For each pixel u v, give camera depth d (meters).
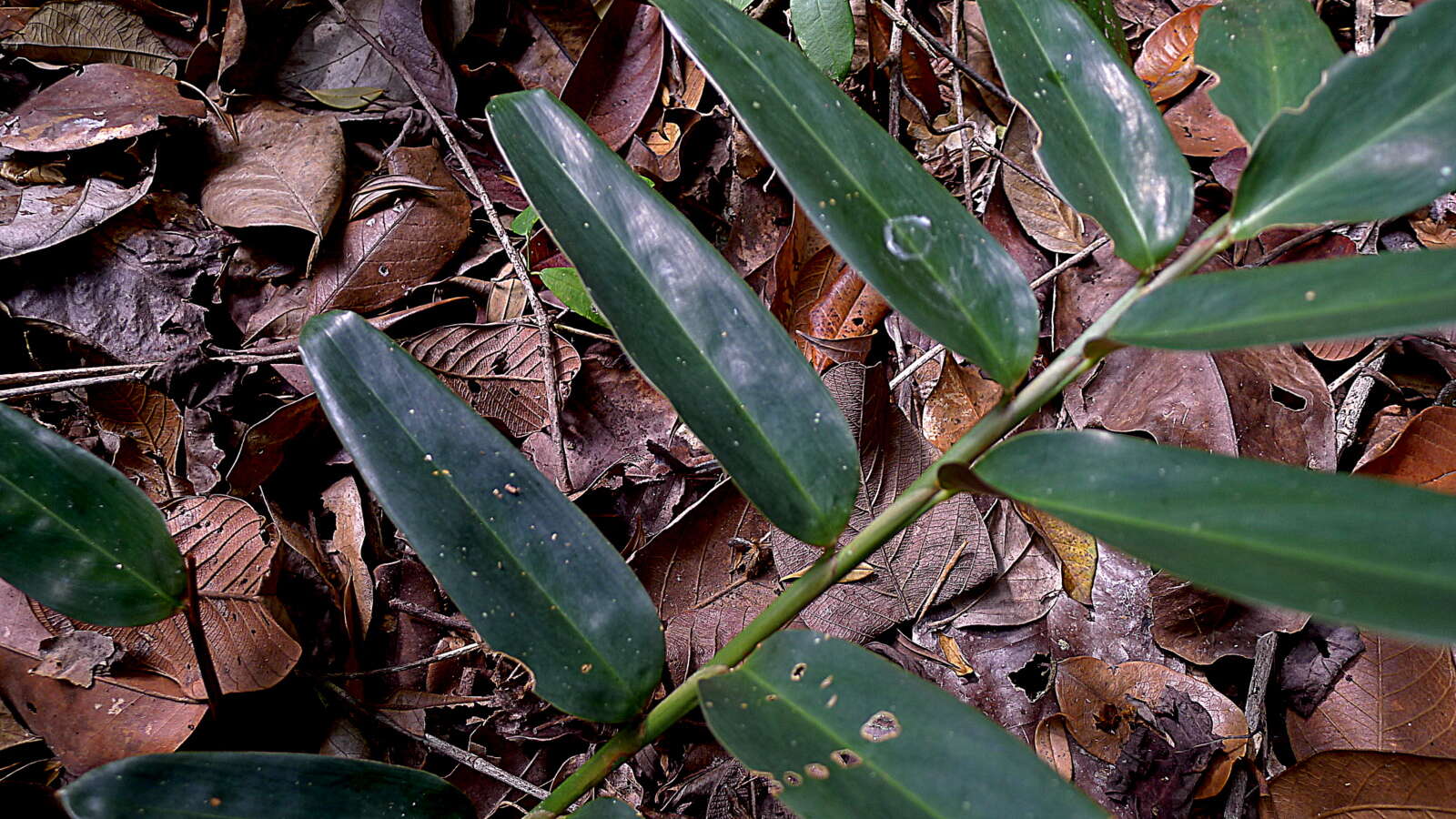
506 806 0.63
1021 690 0.65
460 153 0.77
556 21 0.88
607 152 0.47
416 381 0.47
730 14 0.46
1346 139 0.42
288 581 0.65
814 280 0.74
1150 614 0.65
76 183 0.73
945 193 0.45
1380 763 0.58
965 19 0.89
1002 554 0.67
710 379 0.45
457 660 0.65
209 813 0.45
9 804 0.54
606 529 0.70
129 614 0.48
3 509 0.46
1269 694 0.65
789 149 0.44
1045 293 0.75
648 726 0.46
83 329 0.70
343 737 0.63
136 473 0.67
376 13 0.86
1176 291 0.40
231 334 0.73
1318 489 0.36
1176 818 0.61
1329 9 0.88
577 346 0.76
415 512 0.45
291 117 0.79
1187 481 0.38
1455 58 0.41
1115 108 0.46
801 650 0.43
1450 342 0.72
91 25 0.82
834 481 0.45
